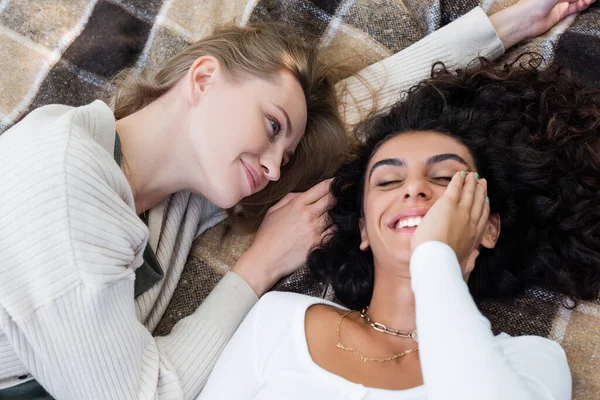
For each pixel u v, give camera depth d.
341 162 1.45
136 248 1.16
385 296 1.12
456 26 1.48
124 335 1.10
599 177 1.23
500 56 1.52
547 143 1.23
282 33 1.39
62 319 1.03
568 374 1.04
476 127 1.19
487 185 1.17
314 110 1.43
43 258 1.02
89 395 1.08
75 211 1.03
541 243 1.21
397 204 1.07
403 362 1.06
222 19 1.56
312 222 1.35
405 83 1.47
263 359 1.08
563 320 1.22
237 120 1.25
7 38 1.54
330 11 1.54
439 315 0.81
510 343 1.04
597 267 1.19
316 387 1.01
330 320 1.11
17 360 1.11
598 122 1.26
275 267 1.35
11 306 1.00
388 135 1.20
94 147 1.10
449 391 0.77
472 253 1.05
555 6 1.49
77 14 1.56
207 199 1.40
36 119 1.18
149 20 1.56
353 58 1.52
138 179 1.29
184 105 1.27
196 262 1.43
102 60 1.55
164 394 1.15
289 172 1.45
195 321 1.27
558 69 1.31
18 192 1.03
